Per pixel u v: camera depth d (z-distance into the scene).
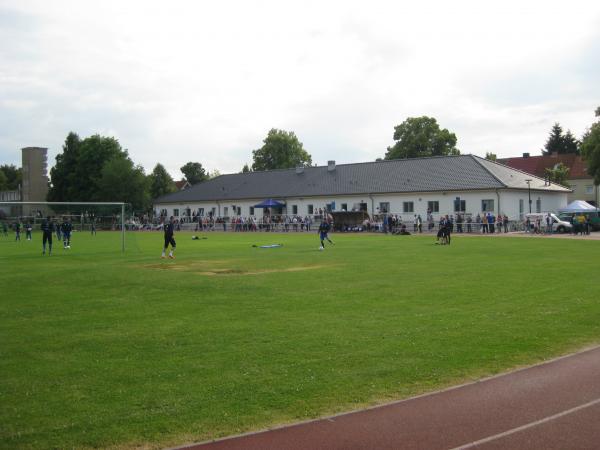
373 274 18.89
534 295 14.14
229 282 17.41
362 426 6.29
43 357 8.99
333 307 12.84
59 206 47.38
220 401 6.99
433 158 67.62
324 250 31.09
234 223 71.88
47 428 6.23
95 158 90.62
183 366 8.42
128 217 75.50
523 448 5.74
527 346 9.38
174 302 13.89
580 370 8.18
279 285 16.56
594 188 90.06
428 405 6.89
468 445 5.82
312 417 6.54
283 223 69.06
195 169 142.38
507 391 7.35
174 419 6.46
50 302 14.05
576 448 5.73
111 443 5.88
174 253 30.91
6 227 46.72
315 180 75.31
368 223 60.50
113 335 10.39
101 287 16.69
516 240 39.19
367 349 9.22
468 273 18.81
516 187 58.19
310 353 9.02
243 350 9.25
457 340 9.75
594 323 10.98
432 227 58.56
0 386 7.60
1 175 128.38
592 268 19.94
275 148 113.25
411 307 12.71
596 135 65.06
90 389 7.46
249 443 5.88
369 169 71.81
